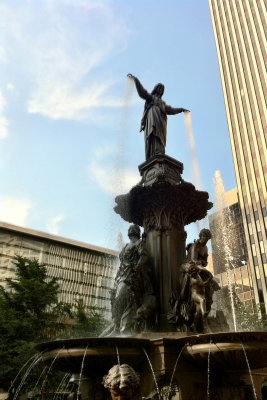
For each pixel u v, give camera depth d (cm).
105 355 837
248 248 7488
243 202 7962
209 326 1036
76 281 6894
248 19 9288
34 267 2961
